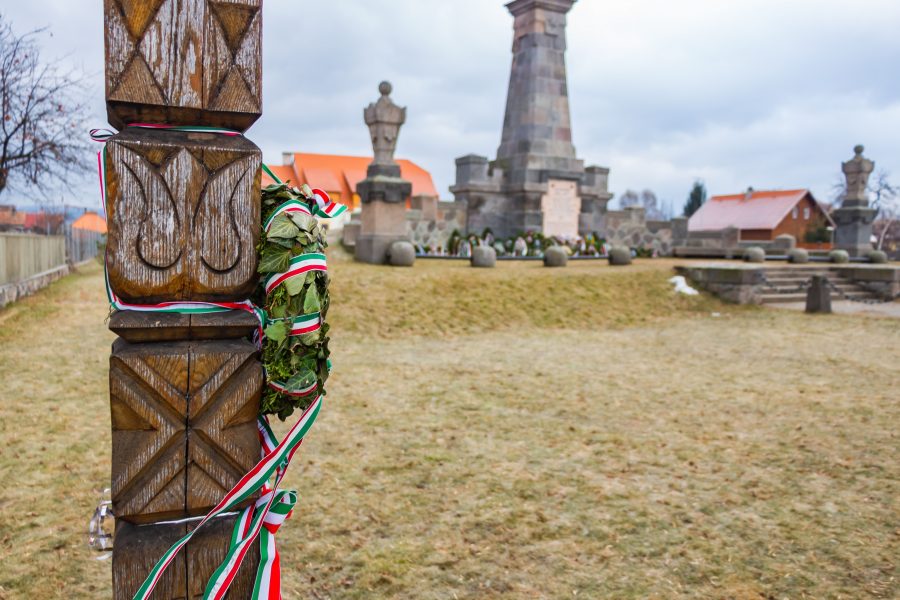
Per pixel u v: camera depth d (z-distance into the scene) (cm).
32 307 1177
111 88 153
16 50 1525
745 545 371
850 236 2508
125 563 156
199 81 159
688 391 731
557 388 739
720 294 1526
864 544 370
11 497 417
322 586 324
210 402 162
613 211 2414
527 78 2188
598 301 1370
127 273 154
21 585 318
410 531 384
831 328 1220
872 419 618
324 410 630
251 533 167
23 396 636
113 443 158
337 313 1124
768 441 554
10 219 1983
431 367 842
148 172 154
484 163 2177
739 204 5497
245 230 164
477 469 484
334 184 5084
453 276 1369
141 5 154
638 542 374
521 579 335
